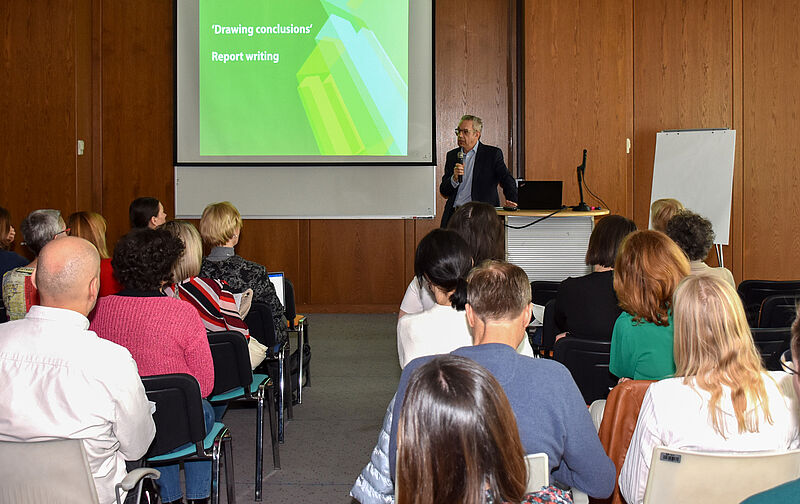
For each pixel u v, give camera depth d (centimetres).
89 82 740
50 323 182
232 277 358
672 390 171
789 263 702
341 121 720
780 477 159
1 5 720
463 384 100
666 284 234
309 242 737
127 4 739
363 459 347
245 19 716
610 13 655
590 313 289
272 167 729
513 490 101
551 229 493
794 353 105
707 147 673
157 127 745
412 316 224
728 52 695
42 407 179
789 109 692
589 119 657
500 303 167
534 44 660
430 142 717
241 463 343
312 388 470
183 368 246
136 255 241
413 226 733
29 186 726
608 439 203
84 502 173
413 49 712
